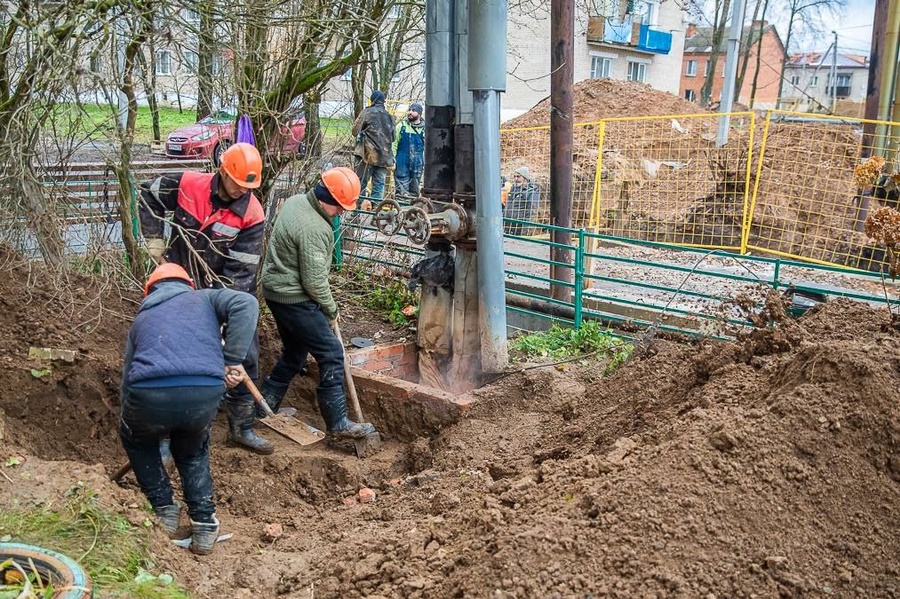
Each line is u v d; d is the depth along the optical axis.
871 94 11.92
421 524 4.04
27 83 5.33
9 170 5.48
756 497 3.41
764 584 3.08
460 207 6.29
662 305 7.79
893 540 3.39
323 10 6.48
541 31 24.88
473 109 6.09
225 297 4.09
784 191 12.48
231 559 4.18
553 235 8.25
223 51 6.23
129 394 3.79
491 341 6.20
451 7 6.24
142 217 5.18
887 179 9.97
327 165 7.78
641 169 13.72
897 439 3.65
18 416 4.89
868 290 9.39
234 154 4.95
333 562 3.92
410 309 8.02
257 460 5.35
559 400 5.85
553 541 3.27
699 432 3.75
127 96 5.62
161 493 4.21
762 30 39.12
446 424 5.82
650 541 3.22
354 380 6.20
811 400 3.78
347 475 5.36
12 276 5.58
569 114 8.05
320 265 5.32
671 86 36.19
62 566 3.17
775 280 6.29
